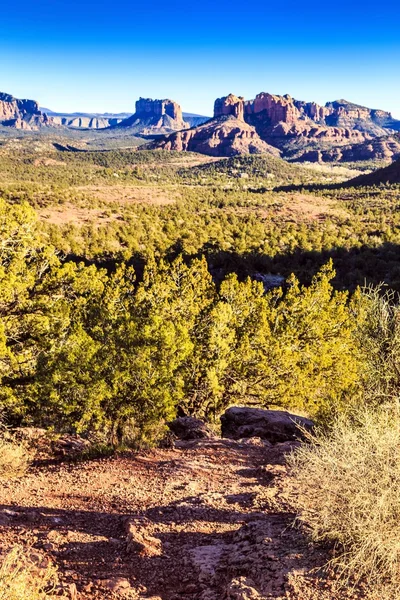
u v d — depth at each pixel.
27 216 16.12
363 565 3.92
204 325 19.19
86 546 5.31
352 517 4.03
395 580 3.83
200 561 4.83
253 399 19.75
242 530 5.37
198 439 10.98
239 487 7.42
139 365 11.24
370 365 9.32
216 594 4.16
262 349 19.48
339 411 9.41
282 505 6.32
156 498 6.97
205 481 7.81
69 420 11.40
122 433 11.11
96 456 9.81
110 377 11.16
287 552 4.50
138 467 8.64
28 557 4.75
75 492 7.32
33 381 13.72
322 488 4.32
